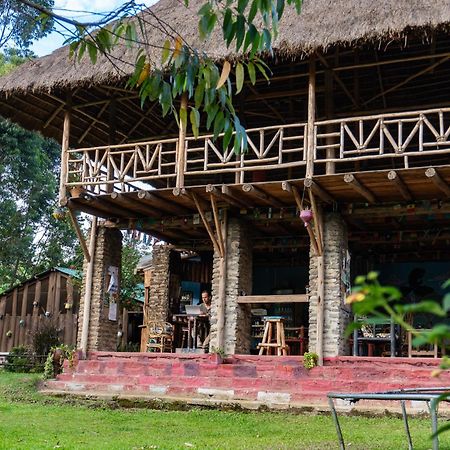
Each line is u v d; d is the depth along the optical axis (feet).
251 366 36.06
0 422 28.02
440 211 36.19
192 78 13.33
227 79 13.76
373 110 42.86
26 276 97.40
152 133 48.91
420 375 32.68
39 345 57.98
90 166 39.70
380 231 43.45
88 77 37.65
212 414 31.78
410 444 16.30
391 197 36.42
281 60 35.91
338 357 34.94
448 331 4.84
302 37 33.24
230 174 48.91
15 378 43.78
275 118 46.55
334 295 36.14
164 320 49.39
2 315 66.69
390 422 28.30
